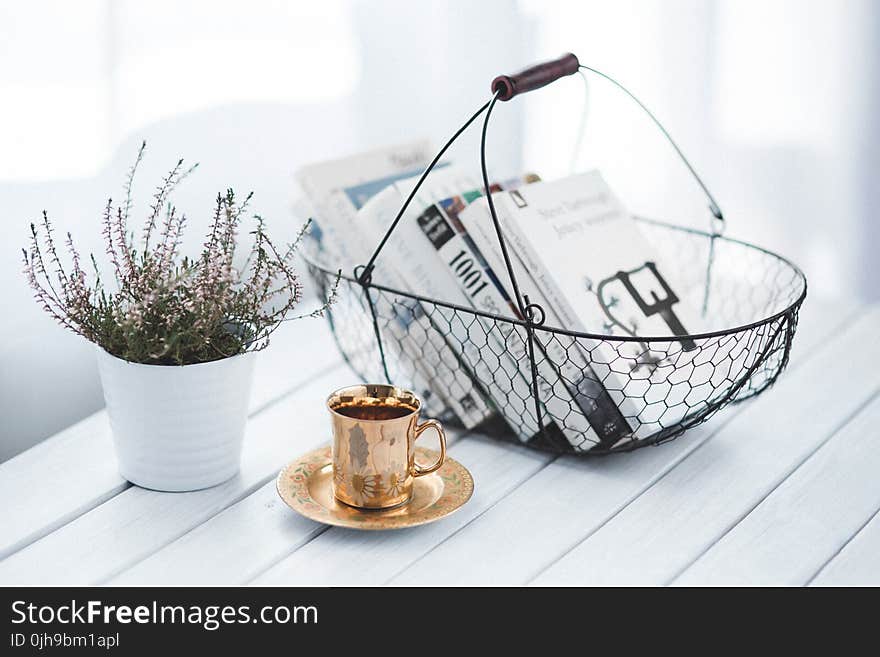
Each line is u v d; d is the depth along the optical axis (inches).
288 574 27.9
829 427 36.9
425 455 33.7
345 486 30.1
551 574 28.2
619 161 65.7
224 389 30.4
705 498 32.2
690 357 35.3
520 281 33.7
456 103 61.4
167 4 43.0
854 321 47.0
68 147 40.0
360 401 31.2
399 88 57.1
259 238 31.8
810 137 62.2
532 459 34.6
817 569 28.7
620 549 29.4
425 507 30.4
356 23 53.0
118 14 41.0
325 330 45.4
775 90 62.1
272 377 40.5
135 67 42.2
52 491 31.6
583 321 33.0
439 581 27.8
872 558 29.2
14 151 38.2
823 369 41.8
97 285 31.5
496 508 31.5
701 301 47.0
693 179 65.2
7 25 37.1
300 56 50.2
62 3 38.7
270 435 35.7
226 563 28.3
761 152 63.5
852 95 60.6
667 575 28.3
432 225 34.3
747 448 35.4
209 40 45.3
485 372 34.5
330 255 42.1
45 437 42.4
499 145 64.1
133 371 29.4
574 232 35.1
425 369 36.0
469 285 34.2
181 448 30.8
